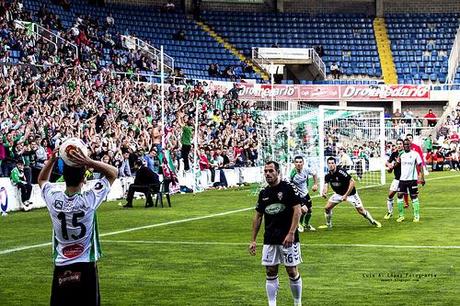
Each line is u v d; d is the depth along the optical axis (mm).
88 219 12156
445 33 94125
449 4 96938
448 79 89438
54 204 12133
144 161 44500
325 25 95312
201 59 86500
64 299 12094
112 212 38656
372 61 91938
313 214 36969
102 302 17672
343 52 92938
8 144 40312
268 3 96750
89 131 47156
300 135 56562
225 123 65625
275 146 52750
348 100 84188
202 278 20547
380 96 85000
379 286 19172
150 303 17547
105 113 51938
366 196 47969
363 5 97375
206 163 56000
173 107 62875
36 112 45969
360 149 67562
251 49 90688
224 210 39500
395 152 38344
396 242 26844
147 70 72500
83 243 12172
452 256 23688
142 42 75625
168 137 54625
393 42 93750
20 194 40188
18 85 47531
